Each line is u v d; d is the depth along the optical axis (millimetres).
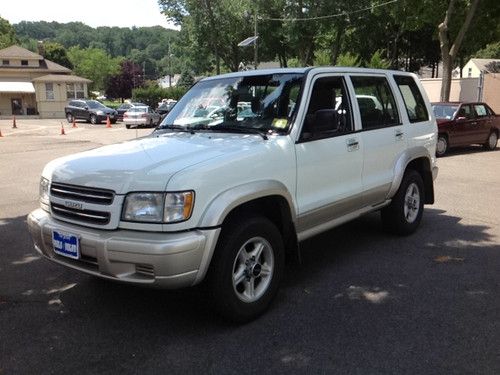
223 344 3775
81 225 3877
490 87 28625
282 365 3486
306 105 4742
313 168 4719
